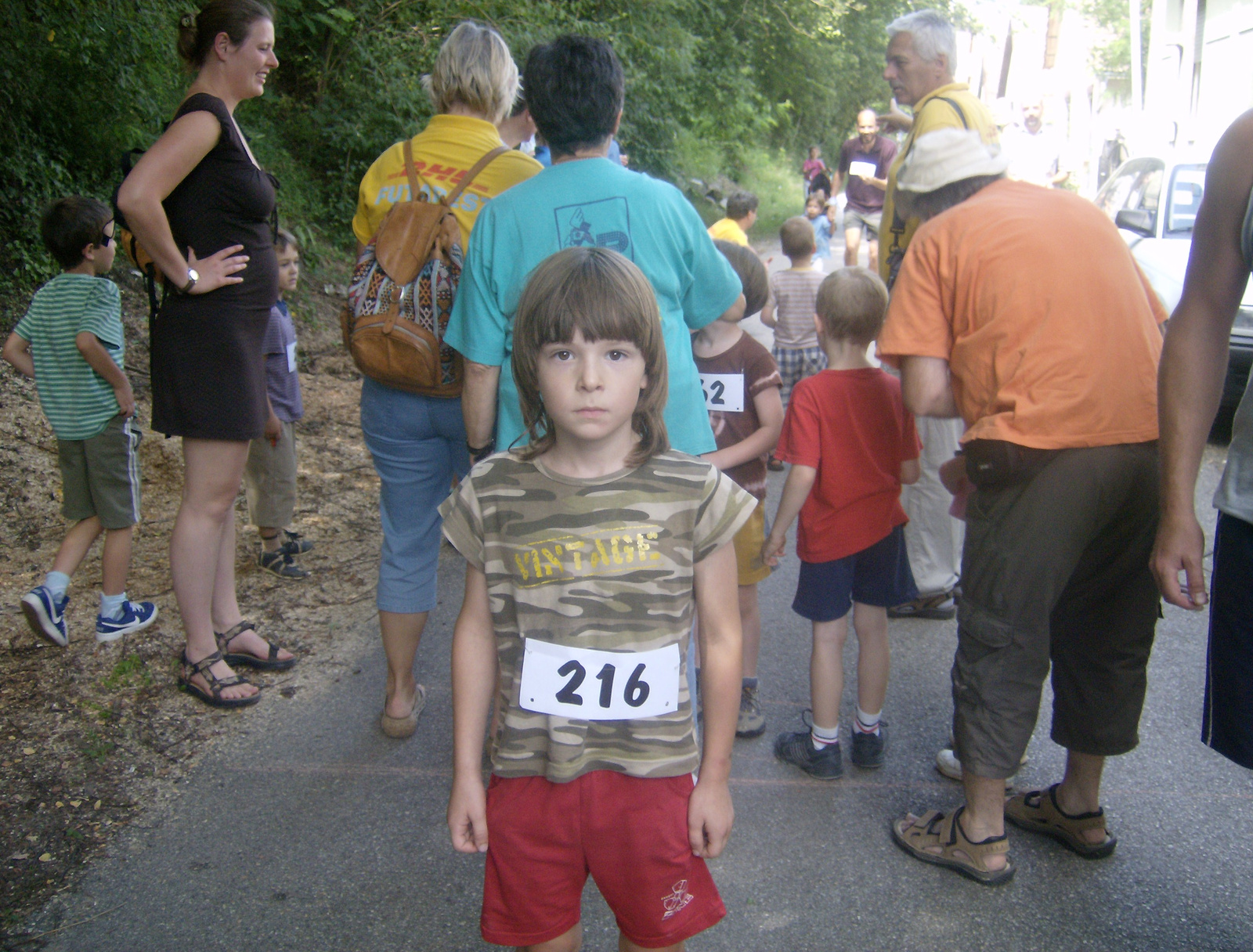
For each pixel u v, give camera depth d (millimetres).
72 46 6594
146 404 5633
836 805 2883
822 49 26969
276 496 4266
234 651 3566
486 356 2525
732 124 22031
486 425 2631
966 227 2395
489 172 2875
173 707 3312
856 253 9797
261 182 3051
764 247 16281
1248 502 1860
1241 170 1817
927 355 2447
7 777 2883
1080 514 2293
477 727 1834
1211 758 3084
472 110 2943
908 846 2652
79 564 3883
